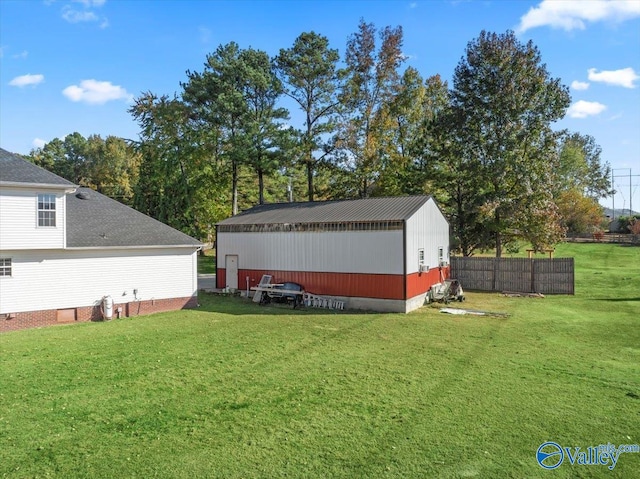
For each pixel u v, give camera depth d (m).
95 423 8.18
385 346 13.80
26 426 8.04
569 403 9.05
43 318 17.64
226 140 38.25
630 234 63.59
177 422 8.22
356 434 7.73
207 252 50.44
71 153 76.25
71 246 18.14
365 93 36.75
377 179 36.19
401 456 6.98
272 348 13.59
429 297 23.09
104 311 18.91
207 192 42.31
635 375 10.79
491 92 30.55
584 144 82.06
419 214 21.98
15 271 17.08
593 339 14.55
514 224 29.91
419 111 36.53
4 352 13.15
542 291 25.83
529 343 14.08
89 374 10.97
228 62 37.09
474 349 13.38
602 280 29.89
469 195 33.41
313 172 41.06
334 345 13.96
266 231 24.39
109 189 71.00
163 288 20.98
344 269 21.59
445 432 7.79
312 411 8.70
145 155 44.31
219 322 17.95
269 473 6.52
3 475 6.44
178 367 11.56
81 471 6.57
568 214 63.78
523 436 7.64
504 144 30.14
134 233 20.89
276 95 38.16
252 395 9.55
